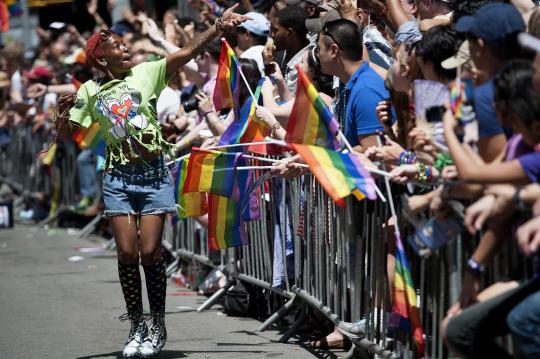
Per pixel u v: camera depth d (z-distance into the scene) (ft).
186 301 71.41
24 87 131.85
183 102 81.35
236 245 56.44
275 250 58.29
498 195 31.68
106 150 52.24
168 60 52.34
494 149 34.14
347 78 48.37
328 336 53.36
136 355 51.96
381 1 57.41
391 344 43.75
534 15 39.70
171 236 85.35
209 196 55.88
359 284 47.03
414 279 40.83
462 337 32.60
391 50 55.98
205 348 54.65
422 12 50.39
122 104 51.11
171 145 52.47
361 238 46.88
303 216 54.44
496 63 34.24
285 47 66.44
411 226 38.83
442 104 36.40
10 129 147.95
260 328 59.26
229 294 64.80
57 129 53.52
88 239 111.45
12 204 126.41
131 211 51.49
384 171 40.91
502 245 33.32
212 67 72.49
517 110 31.42
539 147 31.55
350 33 47.83
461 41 37.63
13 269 89.25
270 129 52.49
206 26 80.18
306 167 49.90
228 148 55.42
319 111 40.55
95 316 65.10
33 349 55.26
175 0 126.93
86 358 52.75
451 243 36.35
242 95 57.06
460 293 34.83
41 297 73.41
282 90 58.34
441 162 36.65
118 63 51.70
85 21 142.10
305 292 55.26
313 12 64.85
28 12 170.19
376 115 45.96
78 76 97.45
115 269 87.56
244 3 77.25
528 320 30.86
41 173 131.85
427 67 38.24
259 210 58.95
